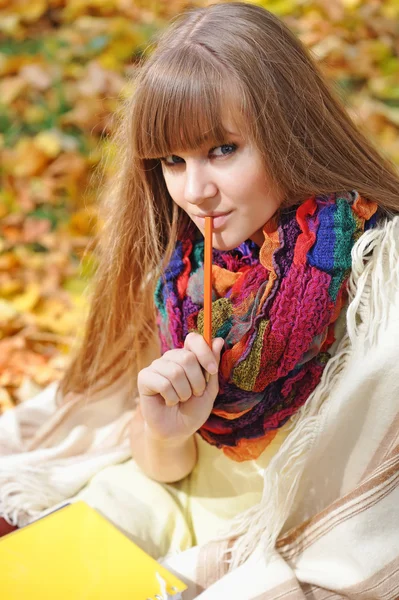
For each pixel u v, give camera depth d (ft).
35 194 7.29
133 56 8.23
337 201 3.30
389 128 7.54
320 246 3.24
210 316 3.21
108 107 7.82
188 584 3.58
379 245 3.33
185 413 3.33
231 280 3.40
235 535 3.66
